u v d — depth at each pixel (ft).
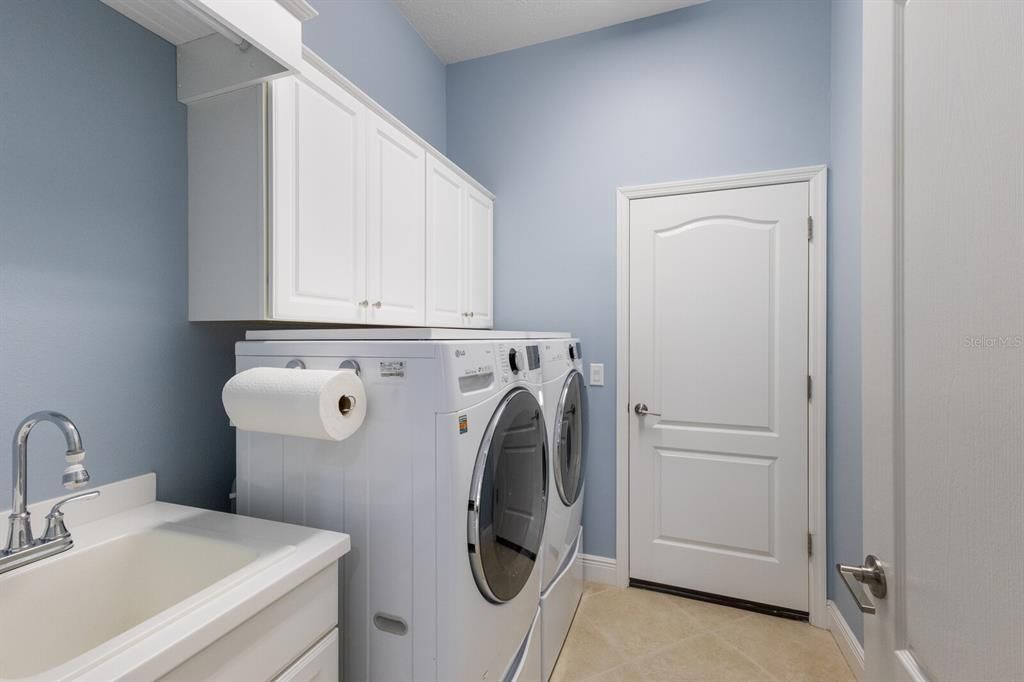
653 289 7.60
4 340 3.23
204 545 3.31
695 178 7.34
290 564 2.88
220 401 4.80
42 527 3.35
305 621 2.97
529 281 8.41
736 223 7.13
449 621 3.30
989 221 1.43
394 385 3.48
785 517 6.85
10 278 3.25
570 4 7.33
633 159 7.73
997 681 1.39
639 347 7.69
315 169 4.39
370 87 6.75
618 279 7.76
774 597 6.90
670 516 7.48
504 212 8.59
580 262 8.07
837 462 6.32
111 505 3.81
